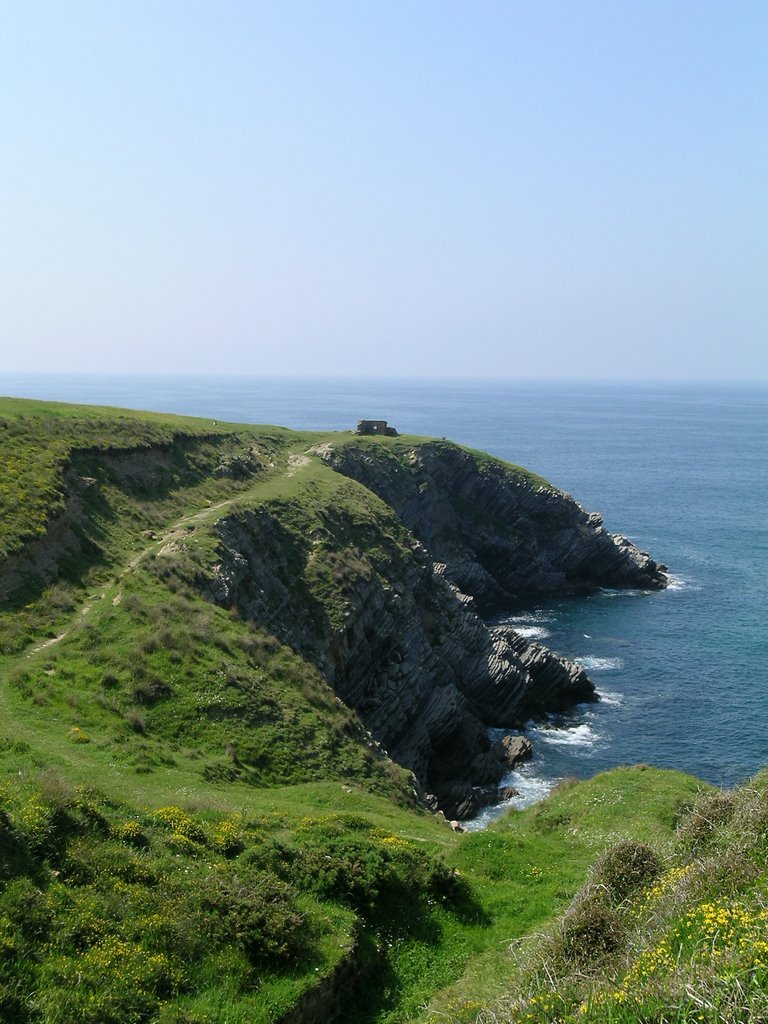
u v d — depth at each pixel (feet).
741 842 48.80
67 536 150.10
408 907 64.85
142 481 198.49
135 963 45.70
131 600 132.87
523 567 345.72
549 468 652.07
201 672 118.73
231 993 47.21
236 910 53.42
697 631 276.62
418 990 56.03
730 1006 29.86
